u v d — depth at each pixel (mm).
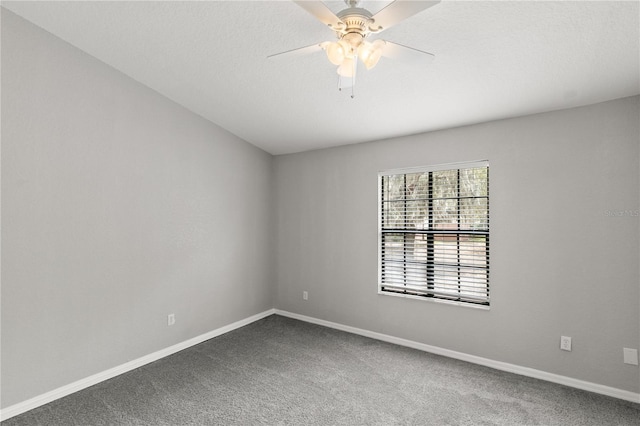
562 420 2287
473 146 3211
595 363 2645
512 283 2994
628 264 2535
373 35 2148
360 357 3295
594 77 2363
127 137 3053
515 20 1944
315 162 4348
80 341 2721
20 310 2402
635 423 2254
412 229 3619
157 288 3289
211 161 3842
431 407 2443
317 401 2521
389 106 3078
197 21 2297
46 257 2531
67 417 2328
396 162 3695
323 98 3104
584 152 2701
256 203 4473
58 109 2598
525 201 2941
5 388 2330
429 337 3443
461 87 2662
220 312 3945
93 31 2516
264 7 2100
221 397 2580
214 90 3193
